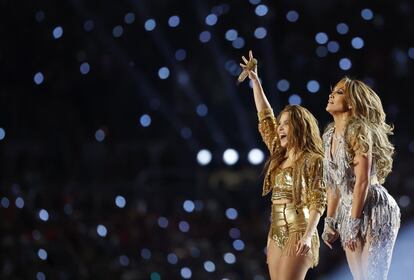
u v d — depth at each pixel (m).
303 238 10.03
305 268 10.16
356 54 37.00
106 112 37.25
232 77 37.25
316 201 10.12
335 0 38.28
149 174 33.91
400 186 29.84
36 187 30.80
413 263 23.09
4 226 25.03
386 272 10.20
